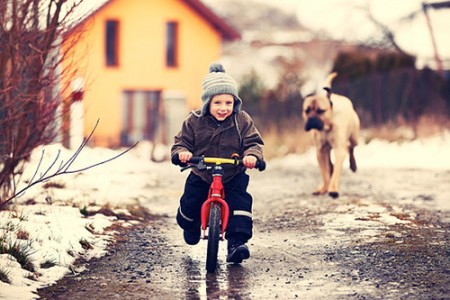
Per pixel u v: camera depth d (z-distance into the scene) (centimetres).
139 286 1426
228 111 1550
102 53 6781
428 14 5156
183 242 1814
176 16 7069
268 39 11962
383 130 4631
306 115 2462
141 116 7019
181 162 1516
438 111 4784
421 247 1683
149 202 2494
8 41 1614
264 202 2455
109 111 6819
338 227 1952
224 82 1547
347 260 1597
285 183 2983
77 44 1941
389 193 2553
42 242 1636
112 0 6831
